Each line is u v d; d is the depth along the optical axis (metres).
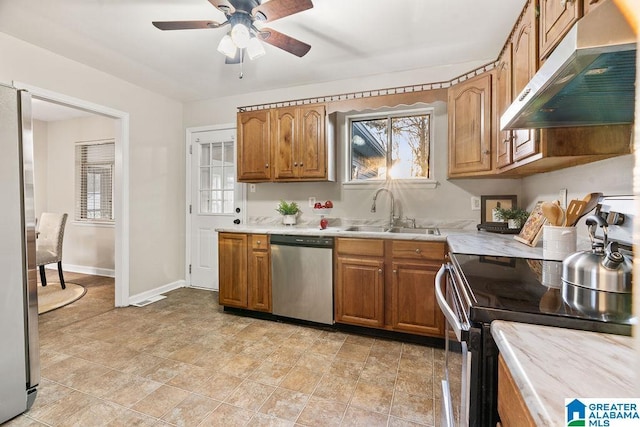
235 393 1.73
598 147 1.29
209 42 2.40
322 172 2.92
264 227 3.08
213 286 3.79
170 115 3.76
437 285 1.24
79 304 3.23
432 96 2.56
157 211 3.59
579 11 1.00
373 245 2.43
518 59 1.68
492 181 2.70
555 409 0.41
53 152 4.80
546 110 1.12
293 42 1.99
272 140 3.09
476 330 0.79
